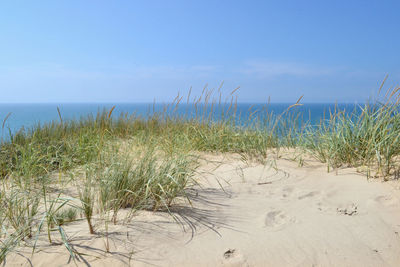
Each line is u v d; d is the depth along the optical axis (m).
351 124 4.64
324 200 3.61
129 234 2.76
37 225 2.93
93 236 2.70
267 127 6.05
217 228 3.01
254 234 2.91
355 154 4.54
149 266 2.38
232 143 5.93
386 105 4.29
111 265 2.34
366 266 2.48
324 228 3.01
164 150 5.32
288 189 3.99
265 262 2.52
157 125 7.54
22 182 4.25
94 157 4.41
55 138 6.31
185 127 6.80
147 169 3.71
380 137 4.29
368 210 3.30
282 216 3.29
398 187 3.64
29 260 2.37
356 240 2.81
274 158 5.17
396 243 2.75
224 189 4.05
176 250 2.60
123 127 7.84
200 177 4.53
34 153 4.73
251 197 3.79
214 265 2.45
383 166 4.14
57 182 4.40
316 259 2.56
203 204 3.57
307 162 4.94
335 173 4.33
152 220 3.06
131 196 3.43
